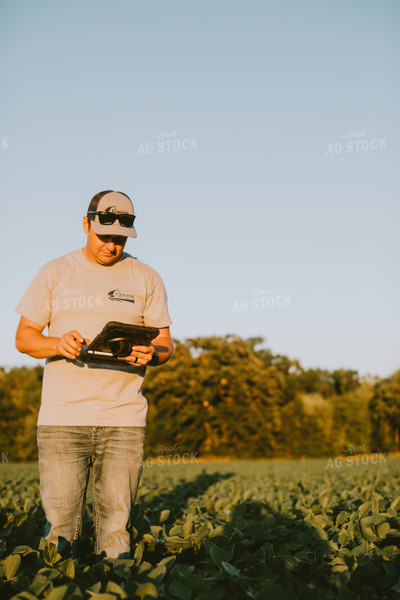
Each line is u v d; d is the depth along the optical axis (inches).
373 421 1658.5
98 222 130.3
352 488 306.3
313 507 207.5
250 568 128.1
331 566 130.7
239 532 153.1
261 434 1562.5
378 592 126.2
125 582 115.6
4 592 112.5
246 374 1606.8
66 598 99.6
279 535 164.2
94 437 130.7
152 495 275.0
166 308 146.9
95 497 133.8
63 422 128.3
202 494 301.9
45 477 128.9
